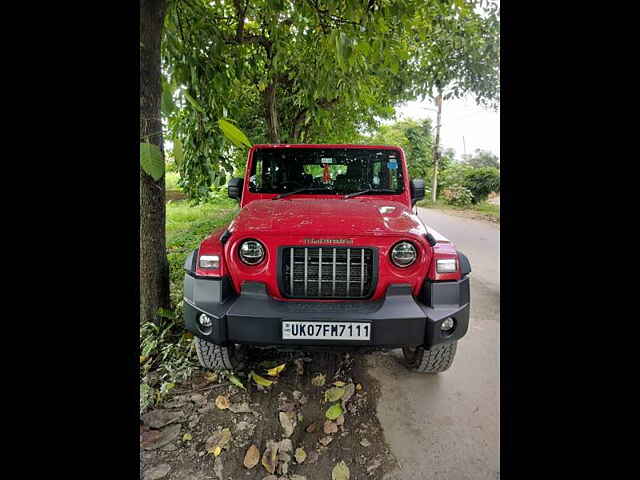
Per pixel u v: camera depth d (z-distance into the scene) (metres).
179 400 2.12
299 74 4.98
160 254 2.83
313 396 2.18
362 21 2.58
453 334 1.88
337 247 1.94
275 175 3.12
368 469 1.66
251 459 1.70
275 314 1.83
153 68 2.34
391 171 3.09
